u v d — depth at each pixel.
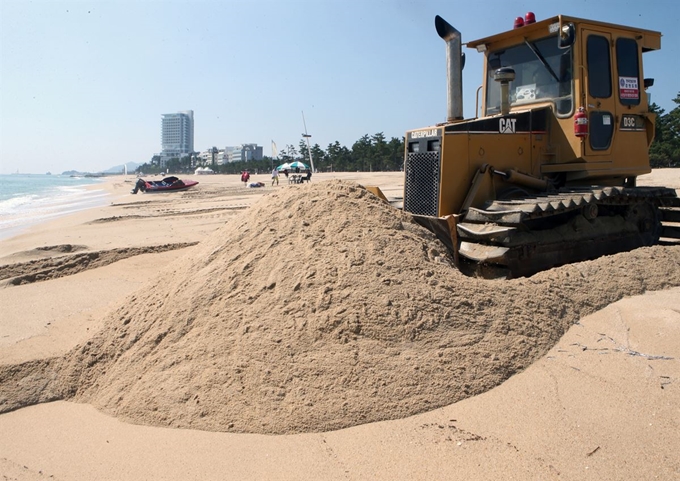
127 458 3.34
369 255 4.68
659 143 38.03
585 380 3.88
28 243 13.52
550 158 6.92
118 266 9.69
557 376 3.95
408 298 4.31
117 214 20.88
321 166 85.75
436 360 3.92
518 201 6.00
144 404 3.88
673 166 38.25
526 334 4.36
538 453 3.09
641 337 4.53
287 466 3.12
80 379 4.54
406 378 3.76
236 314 4.35
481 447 3.17
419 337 4.06
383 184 30.59
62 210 26.45
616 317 4.91
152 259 10.20
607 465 2.96
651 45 7.55
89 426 3.82
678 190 15.62
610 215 7.00
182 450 3.36
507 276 5.80
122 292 7.75
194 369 4.01
